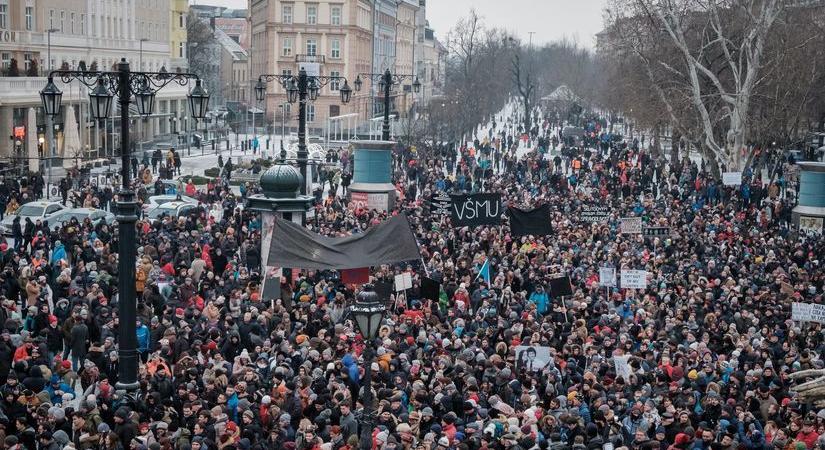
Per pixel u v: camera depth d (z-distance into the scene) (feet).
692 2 223.51
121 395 62.34
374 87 451.12
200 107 73.15
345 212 142.00
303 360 71.31
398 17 561.84
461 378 68.95
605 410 63.05
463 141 351.05
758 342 81.35
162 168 215.72
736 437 63.77
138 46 333.01
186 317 81.92
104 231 120.57
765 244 133.08
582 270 108.99
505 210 145.69
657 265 114.01
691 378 73.72
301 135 126.52
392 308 93.66
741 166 217.15
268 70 419.13
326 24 414.41
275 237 88.74
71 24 285.02
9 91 224.74
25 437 56.65
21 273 96.68
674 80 235.81
